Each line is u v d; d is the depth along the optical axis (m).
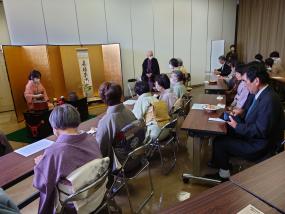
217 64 8.12
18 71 4.91
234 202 0.98
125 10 6.34
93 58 5.89
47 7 5.45
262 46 7.41
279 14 6.73
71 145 1.22
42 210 1.25
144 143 2.08
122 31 6.43
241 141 2.10
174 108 2.93
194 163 2.44
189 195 2.25
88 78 5.84
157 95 3.27
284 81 4.67
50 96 5.28
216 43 8.00
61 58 5.40
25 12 5.33
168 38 7.19
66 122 1.25
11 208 0.89
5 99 5.96
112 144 1.86
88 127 2.26
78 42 5.93
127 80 6.75
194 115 2.53
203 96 3.58
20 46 5.00
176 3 7.07
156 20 6.86
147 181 2.53
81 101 4.60
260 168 1.23
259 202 0.97
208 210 0.93
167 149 3.30
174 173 2.68
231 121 2.11
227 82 4.67
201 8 7.59
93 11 5.95
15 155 1.67
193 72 8.02
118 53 6.00
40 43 5.57
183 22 7.34
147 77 5.66
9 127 4.66
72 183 1.16
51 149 1.21
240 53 8.40
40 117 3.83
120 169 1.83
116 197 2.25
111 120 1.86
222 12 8.09
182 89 3.44
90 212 1.31
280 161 1.29
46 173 1.18
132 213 1.98
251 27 7.73
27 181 2.34
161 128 2.45
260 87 1.99
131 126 1.86
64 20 5.67
